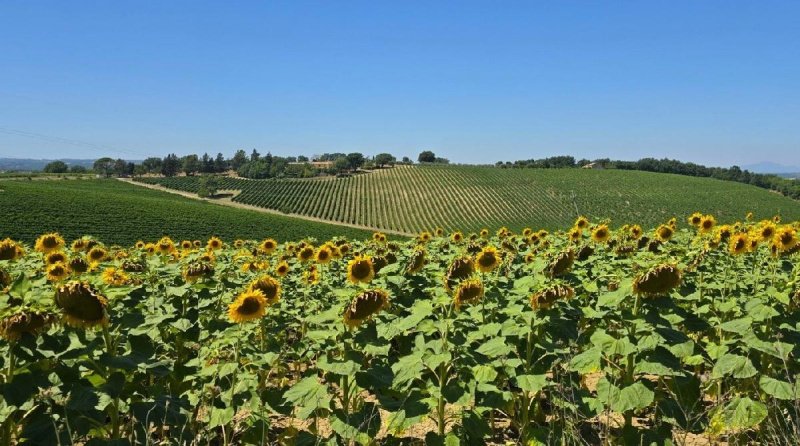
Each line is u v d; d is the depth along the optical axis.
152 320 5.55
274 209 134.00
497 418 6.52
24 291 4.02
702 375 7.21
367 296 4.85
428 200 143.62
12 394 3.73
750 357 5.18
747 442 5.15
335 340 5.33
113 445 4.06
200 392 5.35
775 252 8.35
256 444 5.02
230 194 151.88
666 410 4.78
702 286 7.44
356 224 123.25
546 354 5.18
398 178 168.38
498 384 5.79
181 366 5.95
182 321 6.01
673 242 11.75
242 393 5.09
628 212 125.19
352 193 153.50
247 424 5.14
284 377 7.87
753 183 176.38
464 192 148.62
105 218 75.38
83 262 8.34
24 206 71.94
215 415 4.83
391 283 6.51
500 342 4.95
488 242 13.48
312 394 4.62
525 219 126.19
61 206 76.19
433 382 5.19
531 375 4.86
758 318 5.22
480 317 5.82
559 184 153.50
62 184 134.25
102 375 4.30
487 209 134.75
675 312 4.73
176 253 12.94
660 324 4.56
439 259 9.22
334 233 89.62
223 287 7.56
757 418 4.64
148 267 8.12
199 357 5.80
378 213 134.00
